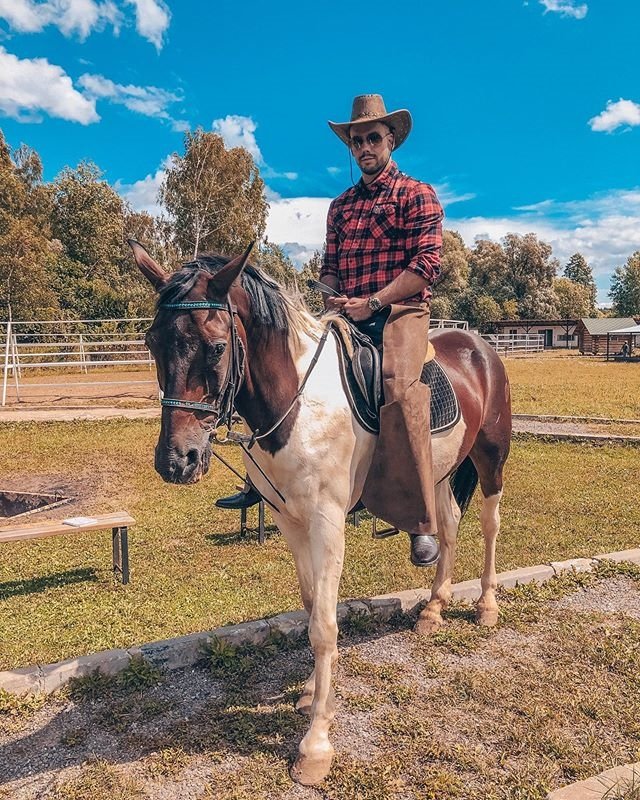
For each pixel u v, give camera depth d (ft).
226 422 7.27
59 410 42.80
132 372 72.84
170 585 14.38
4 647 11.27
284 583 14.47
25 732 8.77
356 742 8.52
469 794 7.53
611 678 10.12
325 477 7.82
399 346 8.63
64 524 14.46
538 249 198.70
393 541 17.35
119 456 29.12
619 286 237.86
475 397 10.94
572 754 8.22
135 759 8.18
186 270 7.05
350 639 11.47
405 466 8.48
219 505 10.32
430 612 11.87
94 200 137.69
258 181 112.47
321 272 10.27
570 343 166.50
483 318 179.52
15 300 100.99
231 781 7.73
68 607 13.15
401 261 9.35
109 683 9.87
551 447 31.19
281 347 7.80
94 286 114.73
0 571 15.30
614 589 13.64
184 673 10.31
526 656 10.89
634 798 6.84
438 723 8.95
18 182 113.50
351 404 8.22
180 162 104.78
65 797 7.51
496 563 15.67
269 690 9.84
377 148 9.21
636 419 38.81
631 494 22.44
